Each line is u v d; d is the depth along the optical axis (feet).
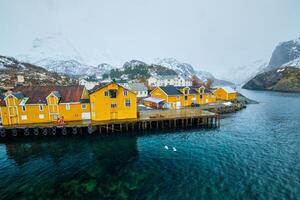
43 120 152.15
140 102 266.36
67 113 156.04
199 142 130.62
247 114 222.07
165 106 226.17
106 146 125.29
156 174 88.48
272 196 71.46
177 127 166.20
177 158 105.40
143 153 113.29
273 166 94.73
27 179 85.92
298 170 90.79
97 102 156.25
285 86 532.73
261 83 633.61
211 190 75.31
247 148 118.73
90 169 94.73
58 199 71.46
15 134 140.67
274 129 160.45
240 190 75.10
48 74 586.86
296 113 226.58
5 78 377.09
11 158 108.37
